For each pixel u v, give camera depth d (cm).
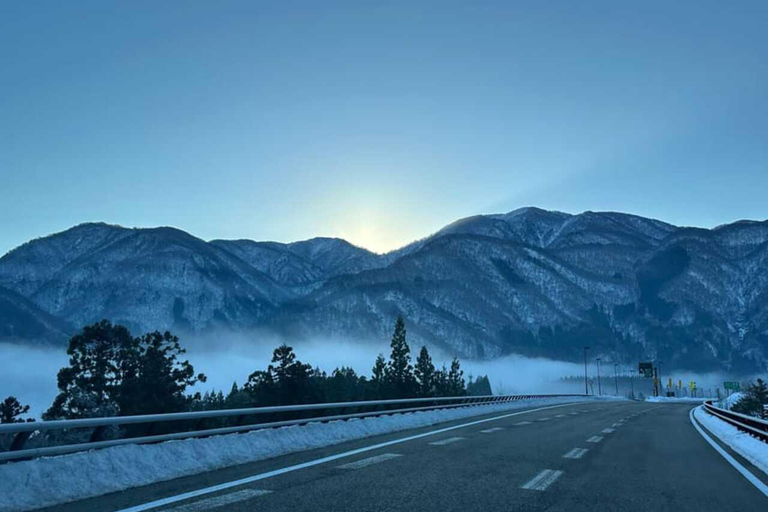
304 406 1513
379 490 815
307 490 802
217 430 1117
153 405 4512
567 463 1189
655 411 4712
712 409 3241
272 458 1157
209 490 786
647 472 1103
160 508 670
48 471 716
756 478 1076
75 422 769
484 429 2081
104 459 807
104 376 4591
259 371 6000
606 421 2881
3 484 659
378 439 1612
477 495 802
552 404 5916
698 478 1051
